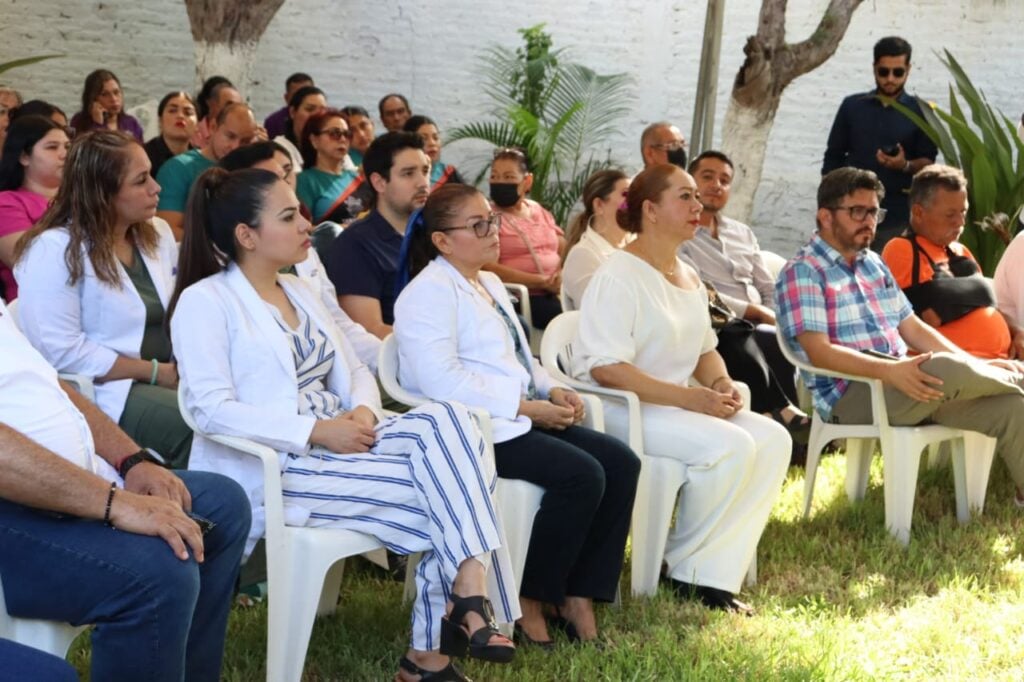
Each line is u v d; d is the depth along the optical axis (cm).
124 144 377
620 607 395
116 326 380
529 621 367
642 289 416
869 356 475
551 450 362
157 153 693
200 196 339
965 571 437
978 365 461
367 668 336
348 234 461
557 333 431
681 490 420
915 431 471
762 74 738
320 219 622
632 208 424
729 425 407
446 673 325
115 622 259
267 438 324
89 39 1014
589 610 375
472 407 362
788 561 445
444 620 314
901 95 767
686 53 975
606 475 375
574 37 990
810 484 496
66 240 372
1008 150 720
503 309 397
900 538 471
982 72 935
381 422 342
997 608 401
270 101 1020
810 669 342
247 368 333
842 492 525
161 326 391
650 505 406
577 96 982
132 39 1012
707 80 715
